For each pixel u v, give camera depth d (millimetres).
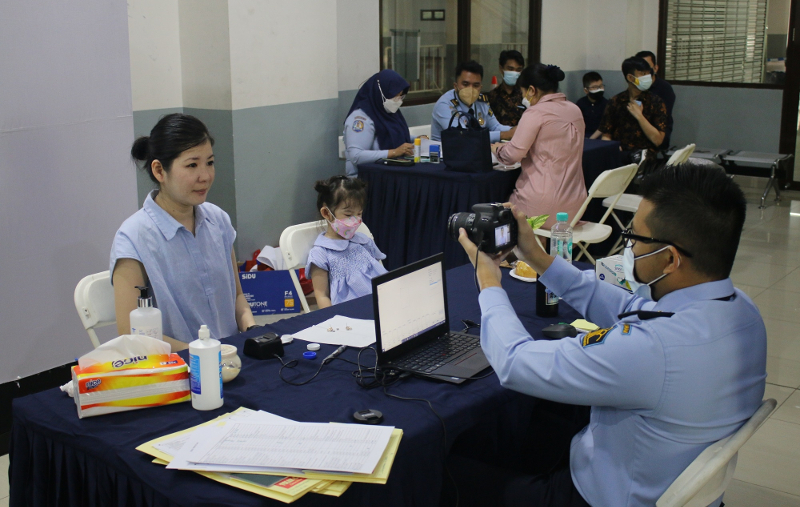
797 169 6996
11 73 2604
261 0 4266
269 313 3596
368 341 1947
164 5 4215
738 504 2361
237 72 4215
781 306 4133
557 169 3955
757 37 6961
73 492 1507
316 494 1280
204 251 2146
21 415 1576
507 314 1547
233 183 4367
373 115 4508
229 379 1701
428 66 6059
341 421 1515
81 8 2764
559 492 1532
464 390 1667
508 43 6883
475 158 3998
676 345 1301
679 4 7309
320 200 2686
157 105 4305
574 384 1359
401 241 4285
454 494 1697
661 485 1374
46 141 2742
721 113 7297
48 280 2834
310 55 4637
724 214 1293
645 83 5719
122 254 1992
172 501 1294
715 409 1325
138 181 4191
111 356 1585
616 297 1770
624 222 5000
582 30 7637
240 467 1312
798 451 2674
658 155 6512
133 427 1493
